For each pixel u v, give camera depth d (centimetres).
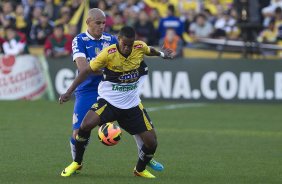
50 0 7012
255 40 6178
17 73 5853
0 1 7231
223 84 5853
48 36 6350
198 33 6775
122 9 7175
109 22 6506
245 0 6044
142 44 2527
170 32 6094
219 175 2734
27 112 5041
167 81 5862
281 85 5825
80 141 2584
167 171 2819
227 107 5622
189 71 5862
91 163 2988
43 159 3064
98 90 2584
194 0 7525
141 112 2559
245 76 5844
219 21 6925
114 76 2502
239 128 4422
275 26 6738
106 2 7000
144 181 2555
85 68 2492
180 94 5869
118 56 2475
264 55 6394
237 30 6794
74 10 6412
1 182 2489
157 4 7219
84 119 2533
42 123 4453
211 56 6606
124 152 3334
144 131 2552
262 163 3077
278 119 4934
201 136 4009
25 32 6700
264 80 5834
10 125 4309
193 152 3397
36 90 5875
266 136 4066
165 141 3781
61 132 4028
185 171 2827
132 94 2541
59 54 5966
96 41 2723
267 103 5838
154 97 5884
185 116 5003
